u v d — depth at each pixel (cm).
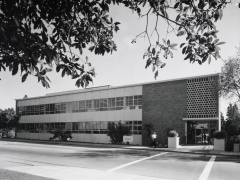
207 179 1009
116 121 3547
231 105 2570
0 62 401
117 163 1461
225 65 2600
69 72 498
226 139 2283
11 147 2684
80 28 523
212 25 517
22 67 411
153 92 3194
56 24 461
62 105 4362
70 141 3931
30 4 412
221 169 1247
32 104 4956
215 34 512
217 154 1961
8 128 5053
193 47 527
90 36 574
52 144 3259
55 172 1145
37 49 418
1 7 350
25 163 1484
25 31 398
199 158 1708
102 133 3697
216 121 2809
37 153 2056
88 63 543
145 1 515
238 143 2181
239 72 2531
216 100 2723
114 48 611
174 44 548
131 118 3378
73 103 4184
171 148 2445
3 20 358
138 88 3353
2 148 2558
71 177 1022
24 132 5038
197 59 532
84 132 3938
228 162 1502
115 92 3609
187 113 2894
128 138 3161
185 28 536
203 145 2764
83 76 531
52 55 430
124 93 3500
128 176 1048
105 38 600
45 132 4600
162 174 1114
